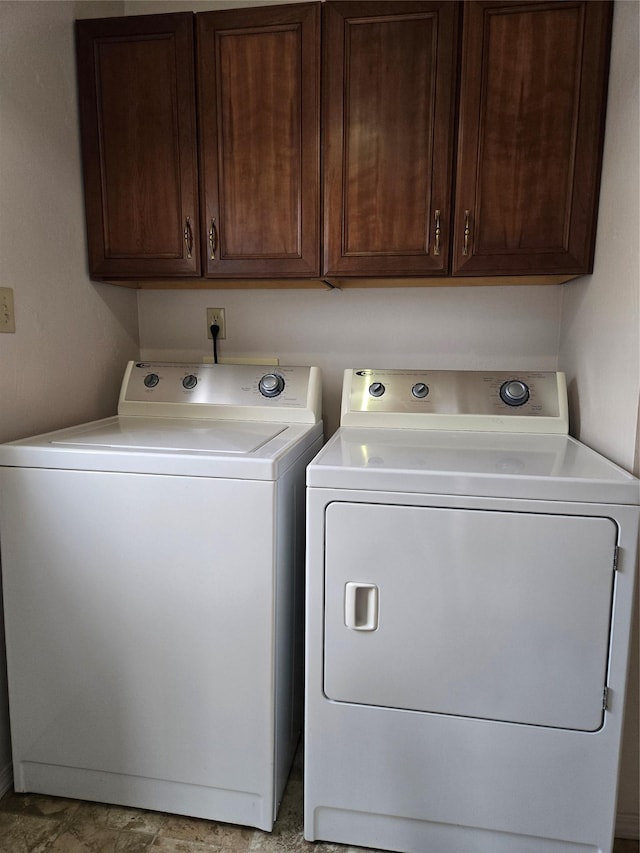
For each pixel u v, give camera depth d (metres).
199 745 1.32
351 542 1.19
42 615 1.34
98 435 1.48
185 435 1.49
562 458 1.30
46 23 1.52
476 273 1.57
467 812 1.23
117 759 1.37
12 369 1.43
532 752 1.18
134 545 1.27
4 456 1.31
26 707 1.39
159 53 1.61
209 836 1.33
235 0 1.88
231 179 1.63
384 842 1.29
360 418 1.71
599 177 1.47
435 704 1.20
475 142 1.51
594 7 1.41
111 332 1.92
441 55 1.49
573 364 1.71
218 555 1.24
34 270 1.51
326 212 1.60
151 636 1.30
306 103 1.56
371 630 1.20
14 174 1.42
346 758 1.26
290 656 1.42
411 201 1.56
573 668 1.14
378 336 1.99
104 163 1.69
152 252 1.71
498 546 1.13
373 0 1.49
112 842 1.31
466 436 1.58
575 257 1.51
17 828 1.35
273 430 1.59
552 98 1.46
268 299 2.04
